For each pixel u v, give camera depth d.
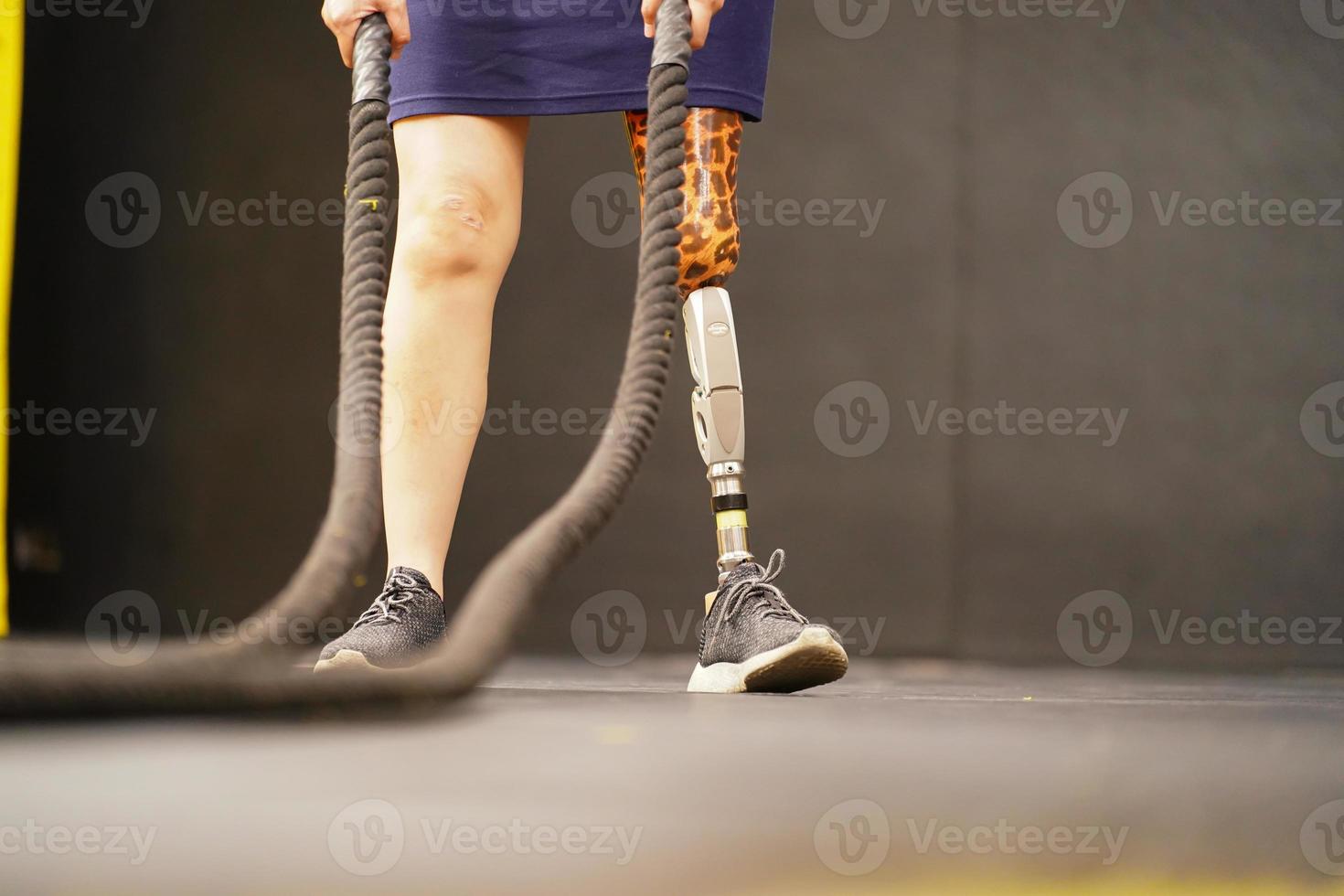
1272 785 1.22
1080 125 7.96
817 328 7.91
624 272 8.02
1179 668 7.14
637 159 3.12
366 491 1.58
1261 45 8.04
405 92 2.91
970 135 7.95
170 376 8.41
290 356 8.34
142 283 8.43
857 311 7.91
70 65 8.47
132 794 0.99
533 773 1.15
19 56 8.13
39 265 8.48
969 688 3.91
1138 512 7.89
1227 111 8.01
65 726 1.13
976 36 7.96
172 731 1.20
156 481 8.40
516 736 1.36
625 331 8.00
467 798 1.04
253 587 8.31
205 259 8.40
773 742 1.40
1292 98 8.03
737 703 2.05
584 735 1.40
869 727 1.59
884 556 7.84
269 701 1.11
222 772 1.07
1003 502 7.86
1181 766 1.30
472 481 8.04
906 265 7.91
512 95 2.91
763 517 7.88
